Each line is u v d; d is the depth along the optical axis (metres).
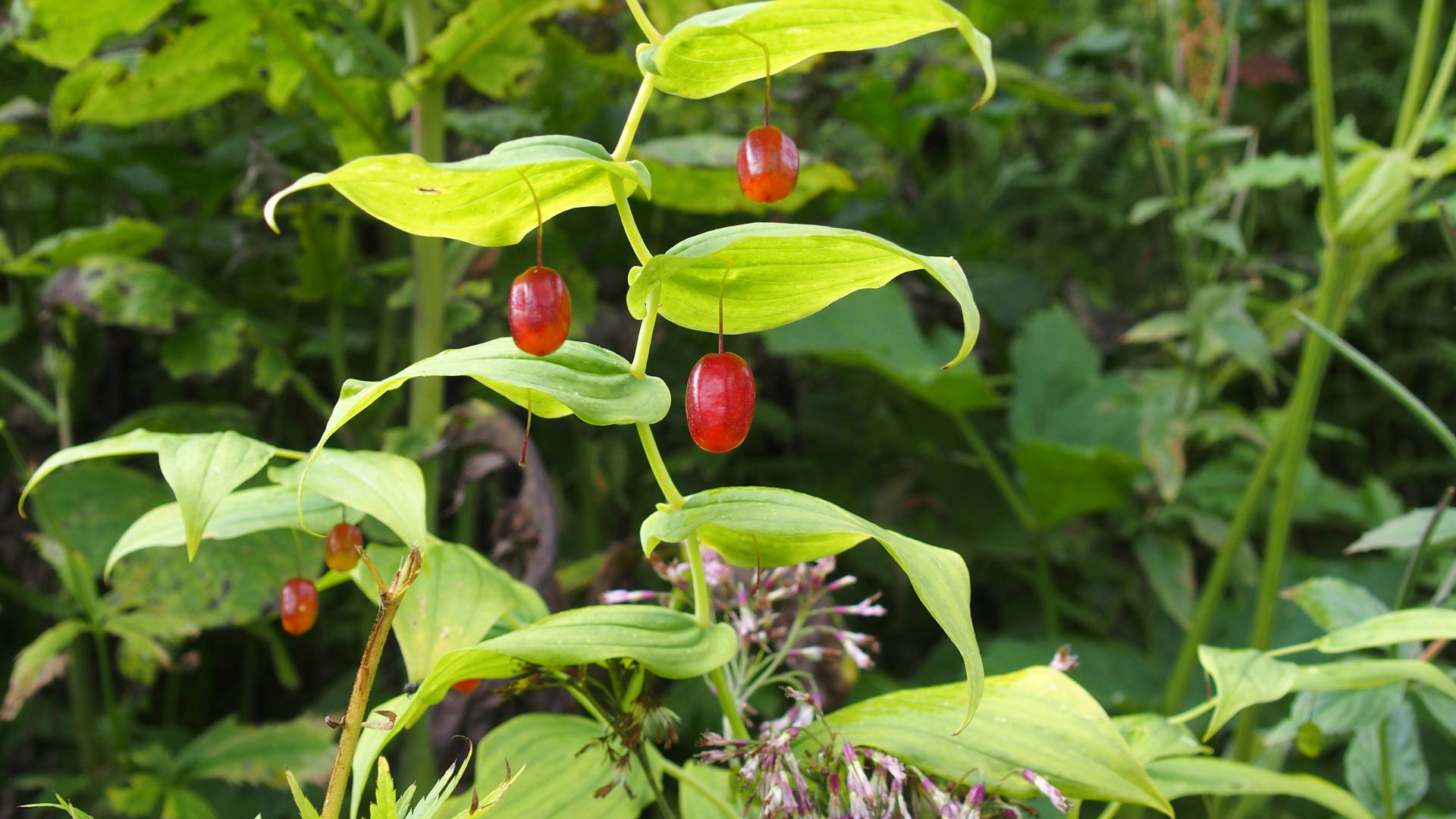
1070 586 0.91
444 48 0.54
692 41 0.30
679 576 0.41
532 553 0.52
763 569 0.41
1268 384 0.70
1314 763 0.71
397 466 0.38
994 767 0.36
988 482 0.90
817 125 0.84
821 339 0.80
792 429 0.83
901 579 0.79
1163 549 0.73
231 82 0.61
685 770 0.43
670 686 0.66
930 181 1.04
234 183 0.76
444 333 0.59
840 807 0.35
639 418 0.32
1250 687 0.38
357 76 0.59
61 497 0.59
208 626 0.53
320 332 0.76
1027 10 0.95
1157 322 0.75
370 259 0.82
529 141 0.30
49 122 0.67
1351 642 0.39
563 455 0.78
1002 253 1.04
